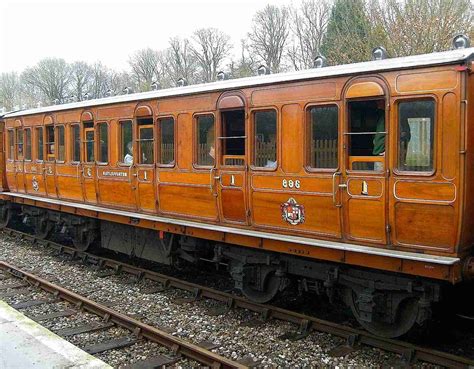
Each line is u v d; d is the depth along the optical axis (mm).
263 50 36531
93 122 10656
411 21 18578
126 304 8344
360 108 6230
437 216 5398
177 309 7996
